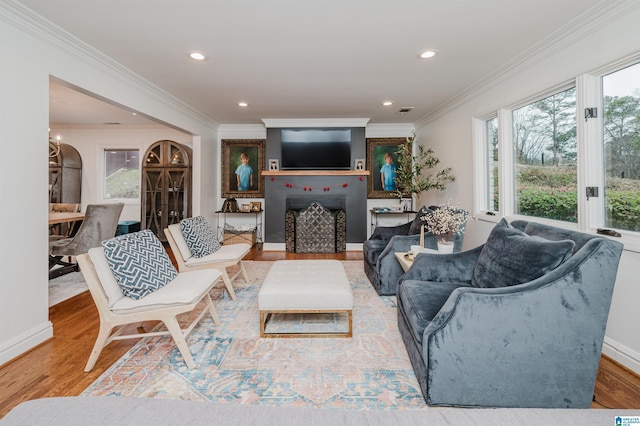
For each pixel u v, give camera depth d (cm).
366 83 347
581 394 141
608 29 200
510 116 315
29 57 211
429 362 147
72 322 253
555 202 262
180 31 232
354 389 165
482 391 145
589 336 139
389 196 588
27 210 209
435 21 219
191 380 173
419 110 474
